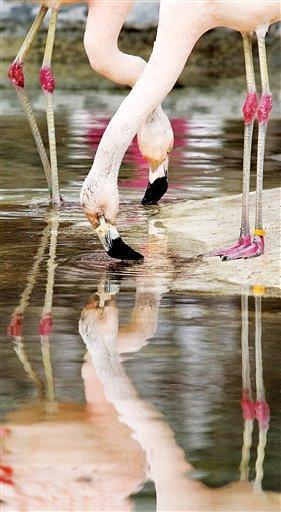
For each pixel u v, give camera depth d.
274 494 5.75
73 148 16.77
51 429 6.38
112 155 10.05
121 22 12.88
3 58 26.59
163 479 5.85
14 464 6.00
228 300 9.12
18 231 12.04
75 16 27.03
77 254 10.91
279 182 14.41
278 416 6.60
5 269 10.28
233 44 27.22
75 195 13.95
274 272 9.95
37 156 16.39
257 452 6.14
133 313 8.73
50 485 5.82
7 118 19.53
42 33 27.06
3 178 14.99
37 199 13.80
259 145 10.33
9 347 7.82
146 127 13.27
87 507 5.60
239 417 6.58
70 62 27.11
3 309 8.86
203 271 10.12
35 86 23.94
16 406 6.70
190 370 7.35
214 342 7.95
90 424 6.45
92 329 8.26
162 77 10.12
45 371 7.32
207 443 6.23
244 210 10.55
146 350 7.78
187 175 14.95
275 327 8.33
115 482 5.81
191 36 10.13
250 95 10.36
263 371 7.34
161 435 6.31
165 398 6.84
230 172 15.16
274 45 27.11
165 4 10.09
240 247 10.55
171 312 8.76
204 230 11.82
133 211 13.06
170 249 11.04
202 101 22.08
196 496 5.71
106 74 13.16
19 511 5.59
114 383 7.08
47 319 8.56
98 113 19.98
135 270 10.22
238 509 5.60
